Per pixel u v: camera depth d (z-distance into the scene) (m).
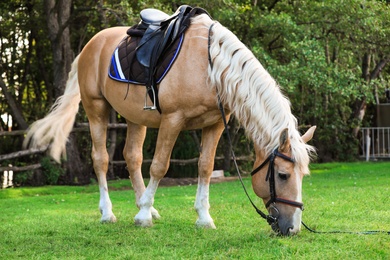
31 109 16.25
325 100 17.33
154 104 5.71
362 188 9.26
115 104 6.26
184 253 4.74
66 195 10.59
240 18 13.95
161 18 6.19
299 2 15.02
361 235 5.20
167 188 11.66
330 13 13.98
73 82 7.25
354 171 13.91
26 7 15.65
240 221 6.33
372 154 19.94
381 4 14.73
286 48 14.30
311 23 14.49
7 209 8.52
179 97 5.54
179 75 5.53
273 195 4.88
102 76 6.44
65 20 13.53
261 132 4.98
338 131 18.78
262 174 4.97
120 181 13.40
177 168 15.83
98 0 12.98
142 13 6.26
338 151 18.92
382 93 20.34
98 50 6.62
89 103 6.71
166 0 13.39
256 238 5.12
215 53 5.34
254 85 5.08
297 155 4.75
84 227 6.19
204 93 5.46
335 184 10.52
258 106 5.01
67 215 7.40
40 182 13.81
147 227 6.04
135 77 5.88
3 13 14.47
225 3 13.04
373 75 18.42
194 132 14.99
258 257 4.41
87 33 16.03
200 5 13.33
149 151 16.03
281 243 4.78
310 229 5.43
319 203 7.52
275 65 12.84
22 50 16.14
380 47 15.73
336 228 5.70
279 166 4.82
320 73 12.88
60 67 13.52
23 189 11.69
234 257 4.52
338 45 15.27
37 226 6.46
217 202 8.23
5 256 4.88
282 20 13.38
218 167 16.44
